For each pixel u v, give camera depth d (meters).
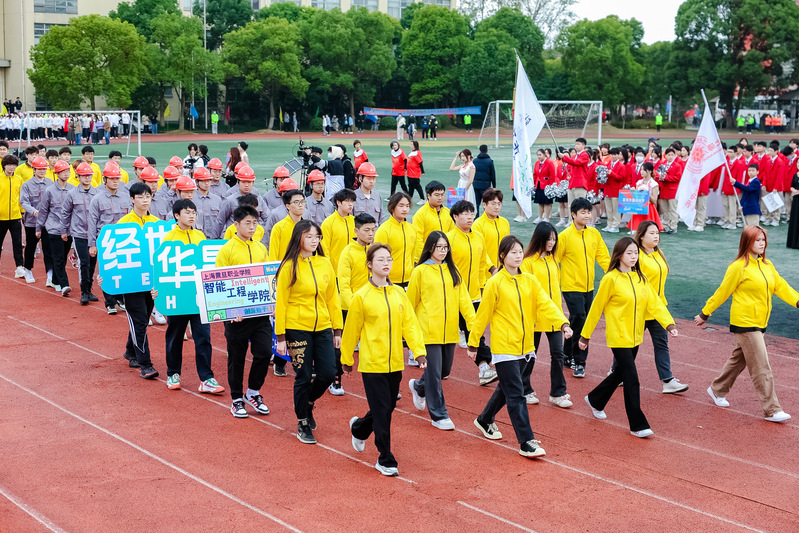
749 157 19.47
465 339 10.66
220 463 6.80
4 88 62.88
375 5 82.31
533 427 7.85
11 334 10.88
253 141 52.88
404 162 22.59
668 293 13.32
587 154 19.55
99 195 11.48
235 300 7.70
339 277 8.48
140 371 9.41
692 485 6.51
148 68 60.06
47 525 5.65
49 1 63.34
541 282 8.54
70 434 7.42
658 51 76.56
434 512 5.93
